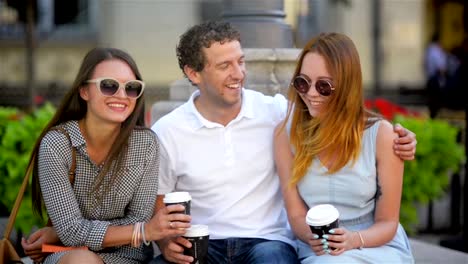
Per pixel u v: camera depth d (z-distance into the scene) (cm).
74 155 621
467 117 1130
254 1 936
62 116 637
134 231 601
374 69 2705
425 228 1327
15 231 1079
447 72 2552
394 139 644
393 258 630
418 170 1182
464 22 2936
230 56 648
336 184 651
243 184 680
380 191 647
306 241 646
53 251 618
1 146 1042
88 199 628
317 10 2658
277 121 688
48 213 622
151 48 2669
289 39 952
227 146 675
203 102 677
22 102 2267
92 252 609
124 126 627
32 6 1930
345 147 641
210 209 680
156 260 642
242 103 684
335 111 637
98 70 615
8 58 2488
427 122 1241
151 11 2661
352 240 618
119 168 622
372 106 1405
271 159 684
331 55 630
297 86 645
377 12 2708
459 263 884
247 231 676
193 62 659
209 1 2666
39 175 622
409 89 2644
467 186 1120
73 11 2700
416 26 2873
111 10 2669
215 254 670
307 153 650
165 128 678
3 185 1042
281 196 700
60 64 2658
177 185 689
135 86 620
